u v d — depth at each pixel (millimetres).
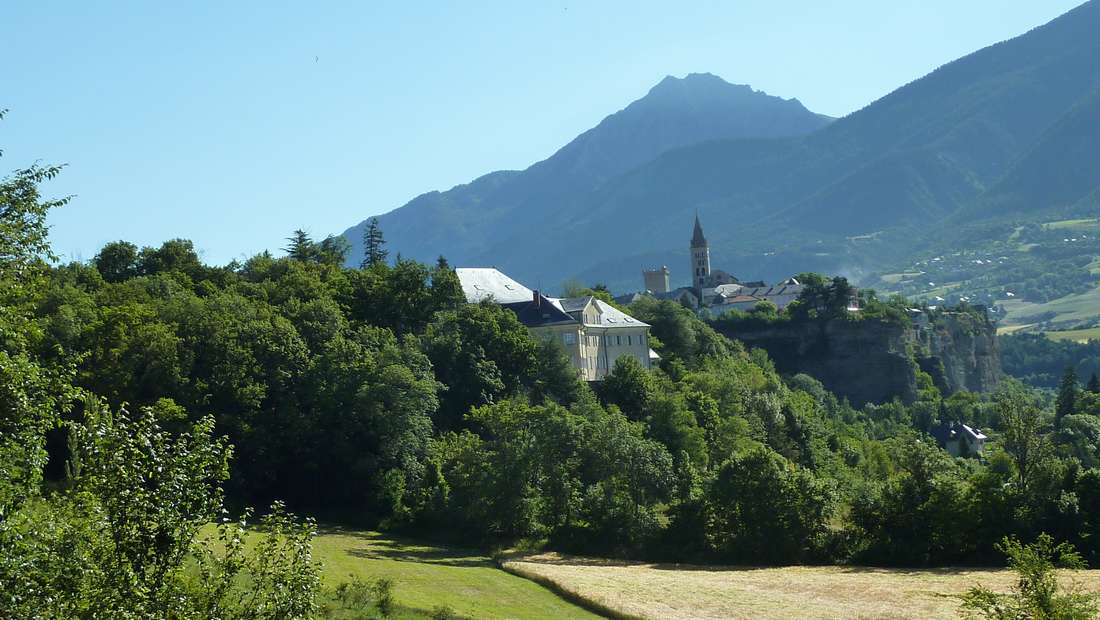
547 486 114312
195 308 120625
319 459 117062
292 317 133375
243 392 111062
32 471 29922
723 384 164625
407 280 165000
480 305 167375
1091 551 106062
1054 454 119000
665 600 84625
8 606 27047
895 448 177875
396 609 67062
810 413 197000
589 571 96875
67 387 32375
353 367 120000
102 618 27797
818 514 110562
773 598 87250
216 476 30688
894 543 109125
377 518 114250
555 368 151000
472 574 91812
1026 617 43688
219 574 30078
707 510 112312
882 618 79562
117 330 107625
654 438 134125
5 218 34531
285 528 32062
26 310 34906
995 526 109000
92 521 28625
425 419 121375
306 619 30688
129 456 29484
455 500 113875
